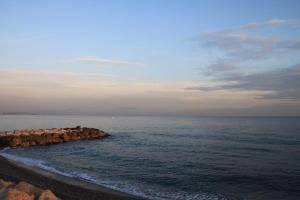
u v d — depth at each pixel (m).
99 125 146.38
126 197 21.56
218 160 40.44
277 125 141.12
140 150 51.44
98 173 31.23
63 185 24.33
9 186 15.73
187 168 34.59
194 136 79.50
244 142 63.19
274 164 37.34
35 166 34.44
